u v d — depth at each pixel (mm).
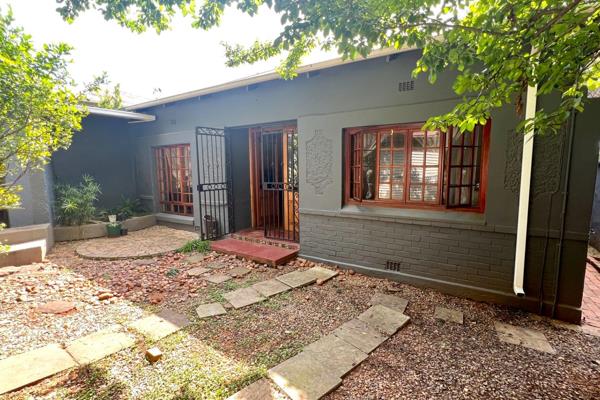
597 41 1587
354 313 3303
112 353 2539
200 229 6141
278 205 5887
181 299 3627
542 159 3164
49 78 2875
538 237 3264
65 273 4469
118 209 7523
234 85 5215
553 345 2748
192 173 6695
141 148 7906
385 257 4266
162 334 2850
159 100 6426
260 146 6055
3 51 2514
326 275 4352
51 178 6562
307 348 2646
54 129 3441
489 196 3477
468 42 2076
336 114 4430
